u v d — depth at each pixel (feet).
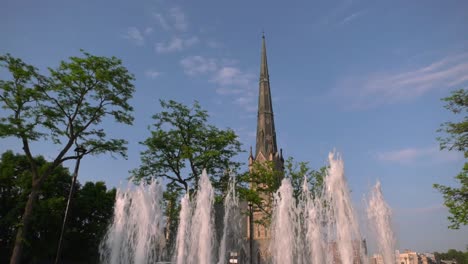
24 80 91.61
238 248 123.65
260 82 354.13
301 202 113.80
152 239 101.65
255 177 136.56
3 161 145.28
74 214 166.09
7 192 145.48
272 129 330.75
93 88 98.02
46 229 146.30
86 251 169.27
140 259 96.02
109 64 98.94
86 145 101.45
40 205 138.21
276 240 99.50
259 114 337.72
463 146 81.35
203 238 86.94
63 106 97.66
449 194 76.69
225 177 127.13
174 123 120.98
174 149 119.34
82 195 173.78
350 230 76.95
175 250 106.83
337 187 79.56
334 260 84.02
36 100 93.25
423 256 435.12
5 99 90.43
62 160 97.19
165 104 120.26
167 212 118.52
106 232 162.91
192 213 96.68
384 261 75.00
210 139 120.37
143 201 101.76
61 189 161.17
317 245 98.58
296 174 130.82
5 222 133.39
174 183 120.98
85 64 96.78
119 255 99.09
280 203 98.84
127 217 101.91
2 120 88.17
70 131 98.63
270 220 131.03
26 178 139.54
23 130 87.66
